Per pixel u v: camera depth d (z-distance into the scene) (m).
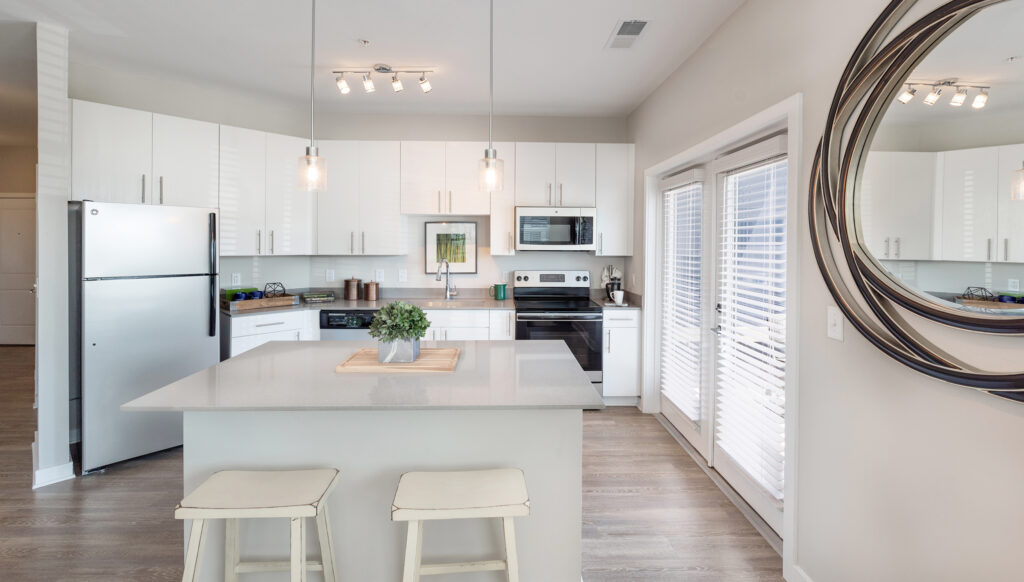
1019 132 1.16
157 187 3.59
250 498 1.62
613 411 4.33
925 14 1.43
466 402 1.77
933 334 1.43
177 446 3.54
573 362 2.40
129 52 3.36
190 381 2.03
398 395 1.86
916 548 1.52
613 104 4.41
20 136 5.96
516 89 4.02
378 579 1.97
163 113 3.95
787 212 2.15
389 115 4.76
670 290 3.98
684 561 2.29
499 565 1.76
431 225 4.96
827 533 1.92
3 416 4.15
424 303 4.61
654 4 2.64
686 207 3.62
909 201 1.45
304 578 1.62
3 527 2.51
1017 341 1.20
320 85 3.97
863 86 1.60
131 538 2.42
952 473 1.40
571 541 1.99
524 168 4.57
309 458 1.94
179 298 3.39
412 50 3.28
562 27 2.92
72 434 3.41
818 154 1.87
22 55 3.38
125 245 3.16
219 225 3.89
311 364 2.33
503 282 5.00
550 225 4.53
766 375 2.49
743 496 2.82
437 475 1.80
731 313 2.92
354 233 4.54
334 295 4.73
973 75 1.27
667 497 2.85
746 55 2.54
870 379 1.69
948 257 1.35
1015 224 1.17
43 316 2.95
